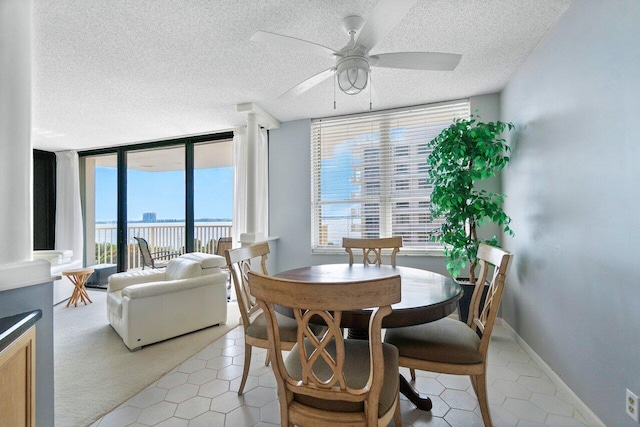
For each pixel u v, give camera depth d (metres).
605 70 1.47
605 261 1.49
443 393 1.90
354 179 3.68
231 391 1.95
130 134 4.31
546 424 1.61
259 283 1.12
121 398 1.87
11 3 1.33
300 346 1.10
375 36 1.58
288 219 3.91
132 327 2.54
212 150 4.68
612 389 1.45
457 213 2.68
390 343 1.59
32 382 1.22
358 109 3.50
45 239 5.18
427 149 3.39
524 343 2.48
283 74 2.60
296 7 1.77
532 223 2.31
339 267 2.33
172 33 2.01
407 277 1.96
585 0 1.62
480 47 2.23
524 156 2.44
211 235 4.59
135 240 4.83
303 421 1.14
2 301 1.25
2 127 1.30
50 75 2.56
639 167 1.26
